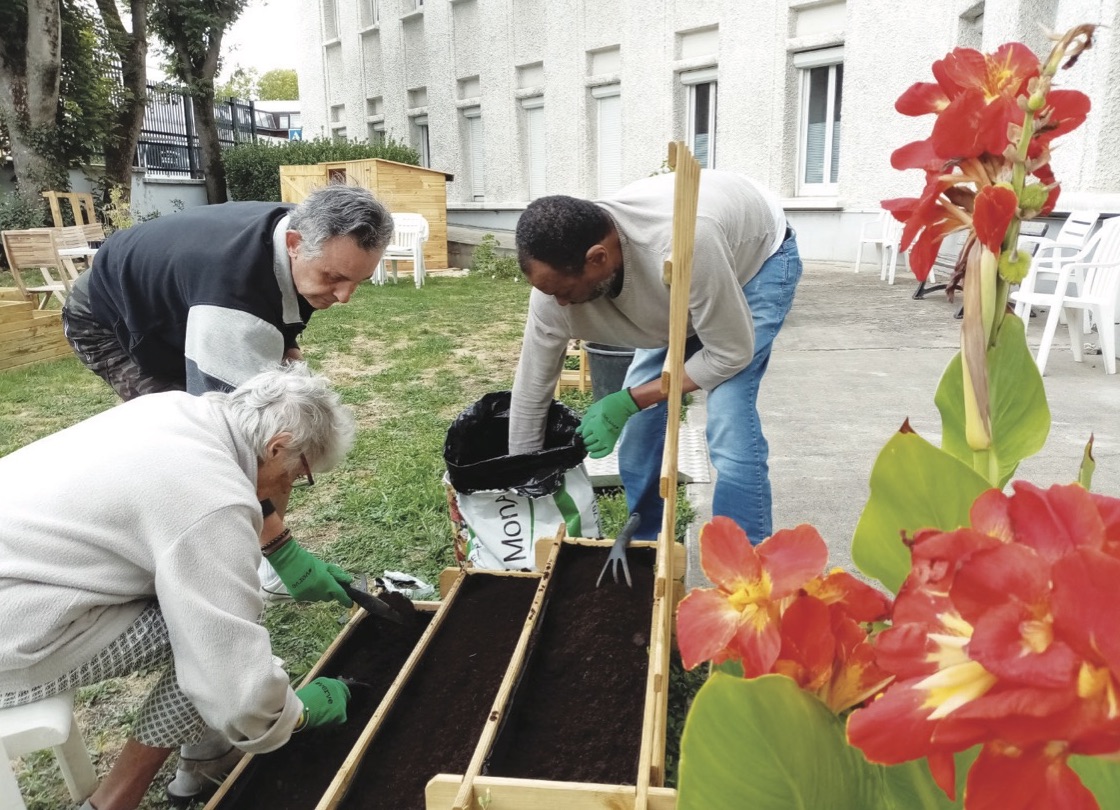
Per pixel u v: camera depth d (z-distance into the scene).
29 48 14.80
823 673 0.73
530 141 16.58
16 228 14.96
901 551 0.88
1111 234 5.49
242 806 1.91
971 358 0.83
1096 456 3.96
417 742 2.03
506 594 2.66
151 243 2.50
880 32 10.47
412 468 4.44
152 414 1.83
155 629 1.85
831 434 4.59
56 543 1.67
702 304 2.34
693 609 0.77
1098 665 0.48
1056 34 0.78
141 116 18.08
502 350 7.80
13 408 6.05
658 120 13.66
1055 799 0.51
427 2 18.00
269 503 2.27
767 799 0.66
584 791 1.63
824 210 11.72
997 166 0.81
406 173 14.10
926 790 0.76
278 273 2.39
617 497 3.96
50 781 2.25
